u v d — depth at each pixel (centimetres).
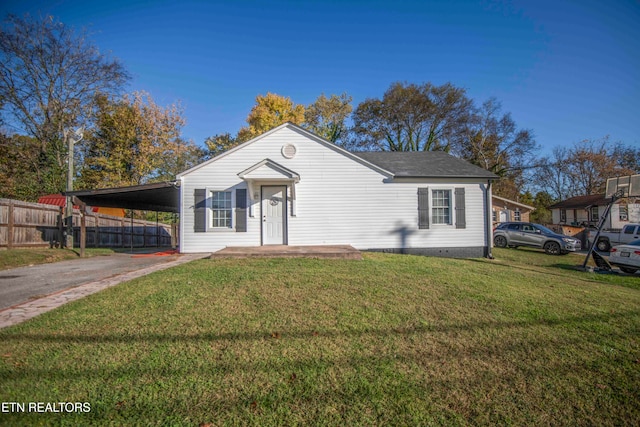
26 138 2173
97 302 501
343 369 323
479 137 3434
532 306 523
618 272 1097
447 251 1242
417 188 1237
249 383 298
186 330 403
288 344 371
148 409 262
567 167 3762
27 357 336
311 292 558
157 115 2711
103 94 2356
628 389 304
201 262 835
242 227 1168
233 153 1179
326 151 1209
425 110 3319
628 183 1155
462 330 421
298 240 1187
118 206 1332
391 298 536
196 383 296
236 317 445
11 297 560
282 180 1127
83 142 2439
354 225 1210
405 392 291
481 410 271
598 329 440
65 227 1389
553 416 266
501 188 3447
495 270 857
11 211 1130
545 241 1608
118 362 329
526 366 339
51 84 2152
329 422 252
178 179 1161
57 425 242
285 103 3288
